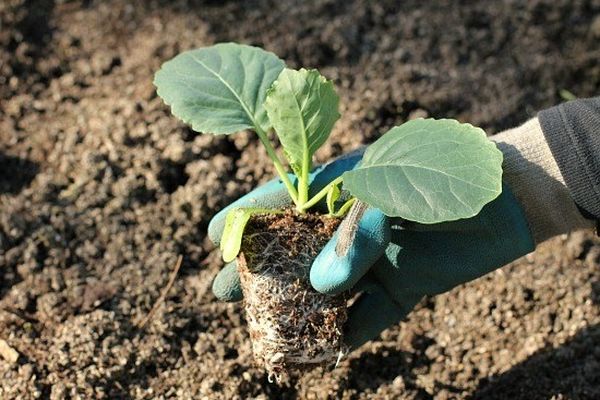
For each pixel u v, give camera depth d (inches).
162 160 119.2
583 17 145.7
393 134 77.7
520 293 106.5
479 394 98.9
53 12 143.5
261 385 99.0
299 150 80.4
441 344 103.9
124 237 113.3
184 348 102.1
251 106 87.5
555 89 136.4
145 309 105.7
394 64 136.9
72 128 125.6
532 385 98.7
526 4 146.3
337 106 80.6
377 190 74.0
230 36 137.9
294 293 80.1
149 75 132.2
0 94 132.0
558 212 85.4
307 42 136.7
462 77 135.9
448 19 144.4
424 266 85.6
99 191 117.6
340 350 83.5
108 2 144.3
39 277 107.9
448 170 73.4
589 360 100.0
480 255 85.0
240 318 104.5
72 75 134.1
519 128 86.5
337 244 76.9
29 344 100.6
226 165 119.3
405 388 99.7
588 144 80.0
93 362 98.8
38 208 115.4
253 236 80.0
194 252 113.5
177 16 140.9
